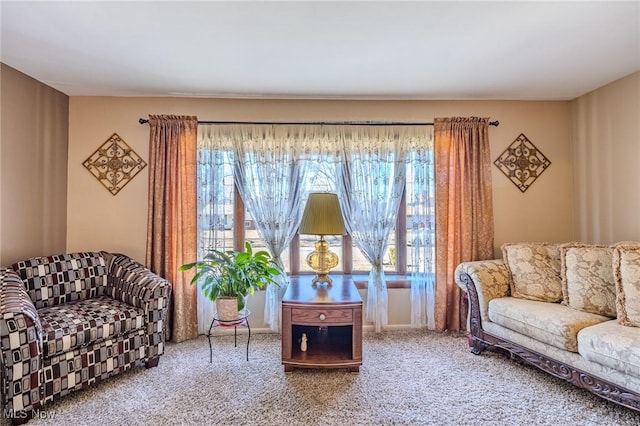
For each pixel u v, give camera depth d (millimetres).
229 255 2781
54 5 1723
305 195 3076
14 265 2324
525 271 2584
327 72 2562
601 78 2723
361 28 1962
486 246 3074
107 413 1843
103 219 3041
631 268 2010
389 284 3150
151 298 2359
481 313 2555
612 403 1928
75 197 3023
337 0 1696
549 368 2107
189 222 2943
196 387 2113
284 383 2164
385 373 2287
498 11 1801
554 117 3250
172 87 2848
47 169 2795
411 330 3100
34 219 2672
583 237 3117
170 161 2934
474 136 3078
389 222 3078
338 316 2258
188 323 2930
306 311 2258
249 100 3131
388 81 2742
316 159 3100
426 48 2201
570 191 3248
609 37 2074
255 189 3037
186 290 2928
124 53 2252
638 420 1777
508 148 3219
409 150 3141
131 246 3059
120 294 2539
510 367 2375
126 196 3057
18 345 1729
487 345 2523
